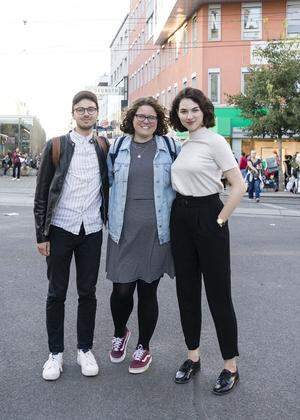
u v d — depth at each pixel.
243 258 8.37
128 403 3.49
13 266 7.53
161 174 3.88
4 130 46.06
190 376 3.88
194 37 33.75
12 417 3.28
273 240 10.16
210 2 31.59
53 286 4.00
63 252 3.97
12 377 3.88
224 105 31.91
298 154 25.34
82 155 3.95
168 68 41.22
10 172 41.59
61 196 3.94
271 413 3.36
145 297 4.04
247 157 22.72
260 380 3.86
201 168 3.66
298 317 5.35
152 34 47.12
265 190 26.41
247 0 31.23
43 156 3.93
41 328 4.94
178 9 32.97
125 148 3.94
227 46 31.89
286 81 25.45
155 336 4.80
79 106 3.88
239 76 31.94
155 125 3.90
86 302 4.05
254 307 5.69
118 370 4.05
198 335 3.97
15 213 14.00
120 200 3.93
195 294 3.93
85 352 4.03
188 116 3.71
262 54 26.30
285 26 28.19
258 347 4.50
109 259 4.05
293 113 25.00
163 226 3.93
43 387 3.72
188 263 3.87
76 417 3.29
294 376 3.93
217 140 3.67
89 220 4.00
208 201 3.72
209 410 3.40
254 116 26.20
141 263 3.97
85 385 3.76
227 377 3.71
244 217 14.17
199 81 32.53
